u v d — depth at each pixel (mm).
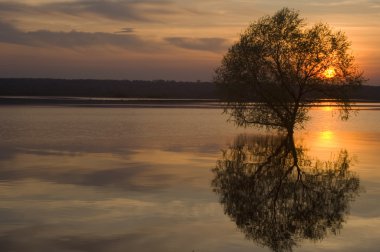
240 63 41750
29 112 84125
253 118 43531
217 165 29875
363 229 16484
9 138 44438
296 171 28406
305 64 42031
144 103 131375
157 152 35594
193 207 19109
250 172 27734
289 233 16000
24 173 26031
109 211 18141
